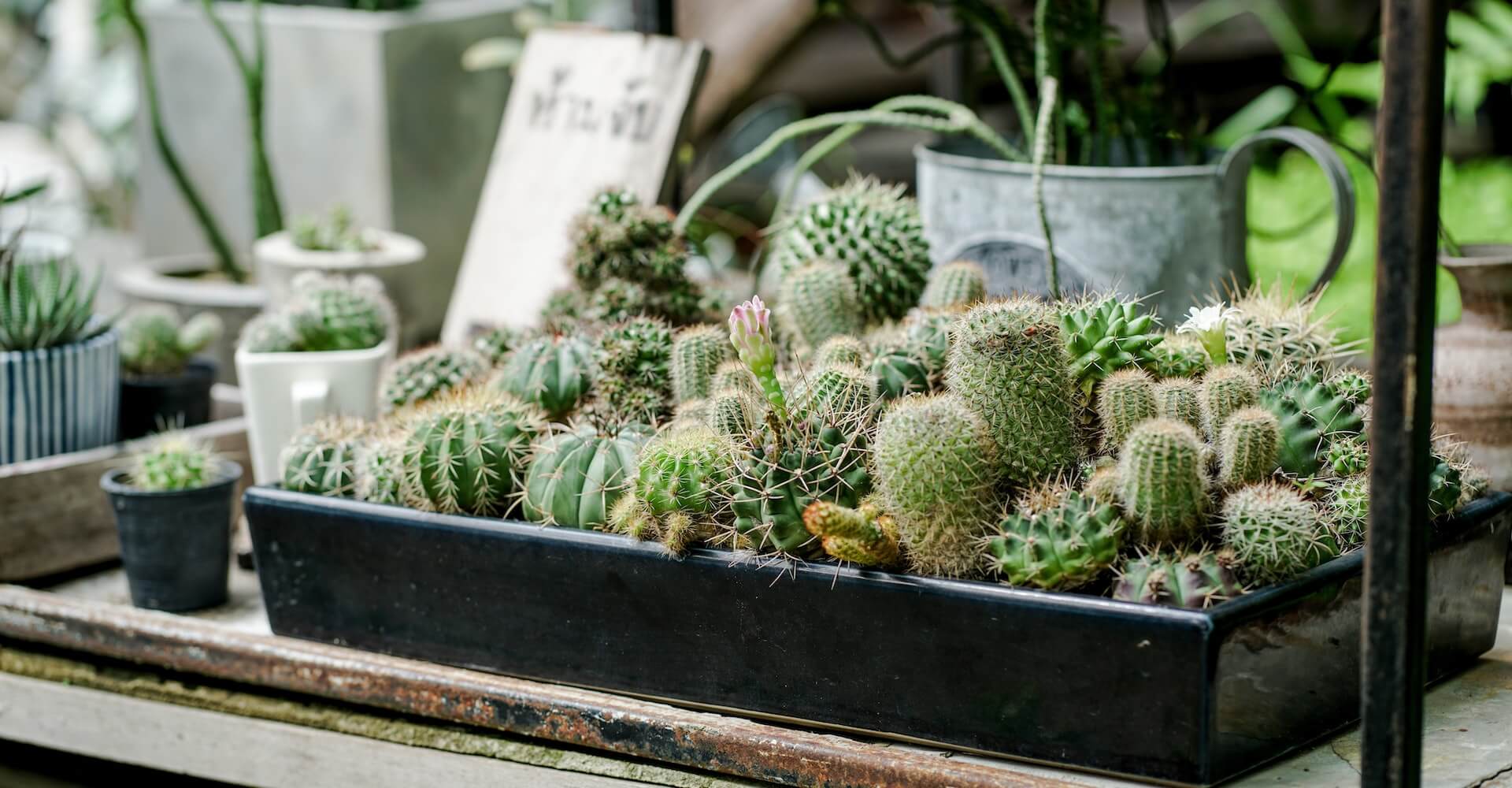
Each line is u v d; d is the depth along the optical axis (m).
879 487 1.21
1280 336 1.29
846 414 1.25
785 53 2.33
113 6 1.82
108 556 1.49
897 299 1.42
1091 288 1.41
